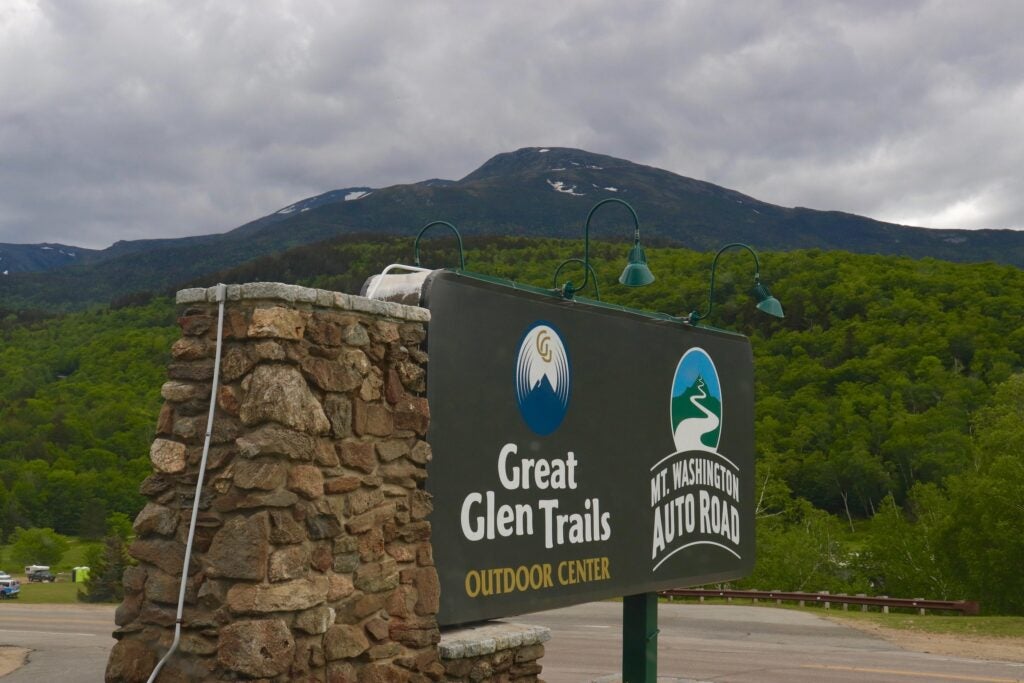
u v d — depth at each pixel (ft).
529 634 18.81
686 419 26.68
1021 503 128.98
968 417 294.46
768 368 370.12
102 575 119.65
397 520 15.98
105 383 436.76
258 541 13.25
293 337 14.10
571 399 21.75
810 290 425.28
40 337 599.57
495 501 18.98
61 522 321.32
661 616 83.20
